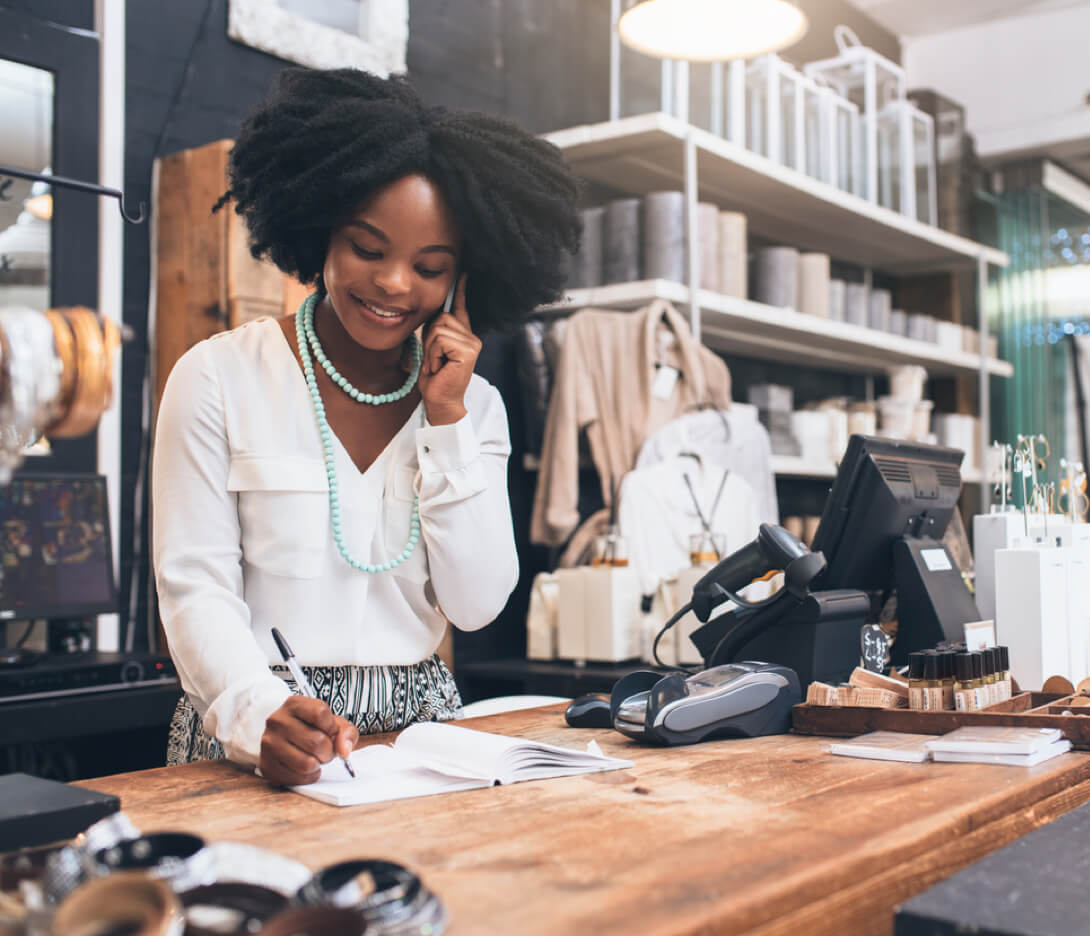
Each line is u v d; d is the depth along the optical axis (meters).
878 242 4.58
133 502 2.58
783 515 4.50
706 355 3.14
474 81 3.48
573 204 1.41
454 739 1.07
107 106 2.52
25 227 2.36
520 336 3.15
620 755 1.16
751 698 1.29
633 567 2.75
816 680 1.44
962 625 1.64
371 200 1.21
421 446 1.28
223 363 1.25
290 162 1.25
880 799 0.93
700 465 2.96
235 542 1.23
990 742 1.09
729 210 4.01
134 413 2.58
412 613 1.32
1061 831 0.87
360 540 1.27
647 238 3.21
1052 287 6.04
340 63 3.02
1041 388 5.61
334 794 0.94
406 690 1.32
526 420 3.19
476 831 0.83
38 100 2.38
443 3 3.38
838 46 5.09
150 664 2.17
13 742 1.92
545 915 0.64
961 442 4.91
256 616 1.25
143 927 0.52
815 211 4.04
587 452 3.12
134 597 2.57
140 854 0.63
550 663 2.80
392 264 1.23
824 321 3.83
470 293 1.46
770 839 0.80
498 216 1.29
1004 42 5.47
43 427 0.74
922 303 5.25
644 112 3.32
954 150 5.16
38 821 0.77
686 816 0.87
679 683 1.24
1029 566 1.56
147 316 2.60
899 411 4.29
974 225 5.74
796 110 3.90
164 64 2.67
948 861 0.84
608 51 3.95
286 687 1.10
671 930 0.61
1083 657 1.66
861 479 1.58
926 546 1.67
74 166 2.43
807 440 3.92
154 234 2.61
